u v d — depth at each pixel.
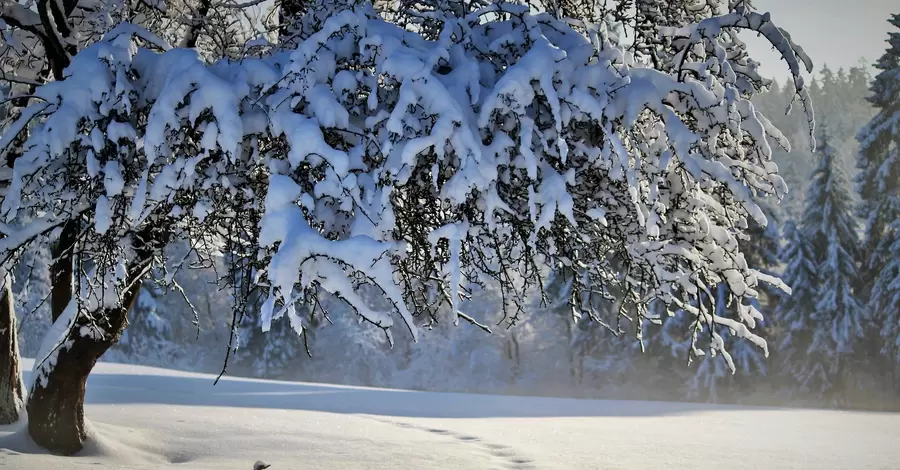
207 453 11.02
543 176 6.44
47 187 7.09
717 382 41.72
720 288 38.28
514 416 18.08
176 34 10.12
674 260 7.70
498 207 6.27
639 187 7.00
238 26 9.90
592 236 7.78
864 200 44.22
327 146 6.09
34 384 9.77
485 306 47.72
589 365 47.22
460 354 49.22
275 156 6.70
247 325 47.12
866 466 11.60
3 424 11.16
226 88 6.36
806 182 79.44
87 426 10.16
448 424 15.65
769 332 41.38
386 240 6.36
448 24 6.47
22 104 10.12
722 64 6.84
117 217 6.85
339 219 6.50
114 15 9.05
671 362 43.09
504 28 7.06
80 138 6.66
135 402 16.14
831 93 130.62
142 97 6.90
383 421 15.70
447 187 6.06
